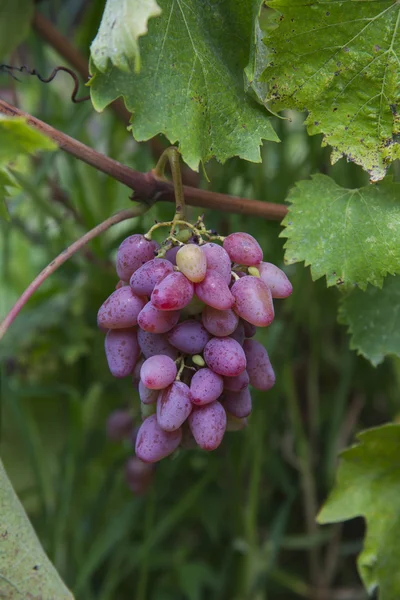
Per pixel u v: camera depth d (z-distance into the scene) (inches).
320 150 39.5
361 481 34.1
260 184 40.4
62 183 45.6
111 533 41.8
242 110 30.4
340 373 46.0
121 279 29.3
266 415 41.6
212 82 30.1
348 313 33.2
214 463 42.1
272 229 39.8
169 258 28.3
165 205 40.7
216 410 27.5
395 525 34.1
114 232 44.7
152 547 42.9
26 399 44.6
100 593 44.8
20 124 27.0
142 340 27.9
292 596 45.8
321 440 46.2
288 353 41.4
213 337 27.6
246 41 30.7
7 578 29.5
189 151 29.4
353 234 30.9
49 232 46.9
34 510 44.5
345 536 45.7
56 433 45.5
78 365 45.3
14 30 38.9
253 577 41.6
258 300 27.1
